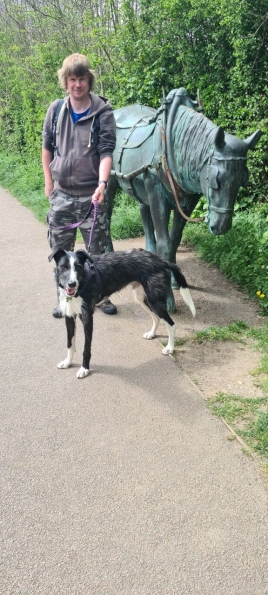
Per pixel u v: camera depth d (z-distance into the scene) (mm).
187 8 7152
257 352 4098
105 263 3852
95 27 10500
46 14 13695
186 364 3934
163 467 2811
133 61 8477
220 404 3379
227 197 3732
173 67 8000
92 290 3668
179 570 2184
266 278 5090
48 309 5062
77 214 4375
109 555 2254
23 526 2414
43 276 6121
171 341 4055
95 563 2215
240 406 3336
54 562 2221
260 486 2676
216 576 2158
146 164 4527
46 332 4531
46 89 14445
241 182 3768
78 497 2596
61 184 4254
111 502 2562
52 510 2512
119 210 8625
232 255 5820
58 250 3510
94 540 2334
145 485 2680
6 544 2314
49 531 2385
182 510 2512
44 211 9906
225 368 3863
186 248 7035
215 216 3803
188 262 6441
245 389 3561
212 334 4371
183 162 4031
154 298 3939
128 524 2424
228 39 6750
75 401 3438
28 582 2127
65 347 4246
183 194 4340
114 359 4016
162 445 2986
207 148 3777
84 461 2857
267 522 2443
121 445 2988
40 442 3020
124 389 3582
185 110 4078
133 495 2607
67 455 2906
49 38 14297
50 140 4219
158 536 2355
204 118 3928
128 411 3320
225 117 7059
